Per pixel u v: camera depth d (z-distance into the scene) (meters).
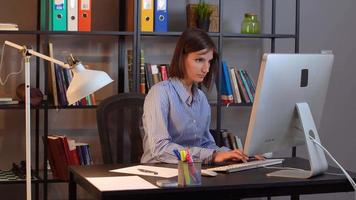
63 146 3.49
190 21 3.79
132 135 2.82
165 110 2.61
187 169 2.01
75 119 3.89
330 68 2.37
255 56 4.27
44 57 2.43
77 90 2.32
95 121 3.92
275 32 4.30
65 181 3.51
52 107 3.52
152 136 2.52
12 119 3.77
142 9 3.62
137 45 3.60
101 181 2.06
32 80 3.78
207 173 2.21
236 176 2.22
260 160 2.56
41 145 3.79
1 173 3.55
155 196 1.96
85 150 3.58
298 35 4.02
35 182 3.48
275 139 2.30
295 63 2.21
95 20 3.89
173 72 2.71
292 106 2.27
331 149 4.46
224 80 3.86
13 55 3.74
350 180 2.21
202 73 2.61
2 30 3.38
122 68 3.90
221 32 3.80
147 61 4.04
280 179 2.16
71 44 3.87
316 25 4.39
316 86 2.33
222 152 2.46
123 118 2.83
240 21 4.22
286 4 4.32
